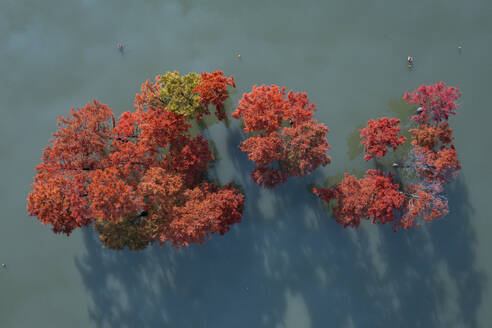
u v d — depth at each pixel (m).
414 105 33.50
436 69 33.88
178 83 29.31
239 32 34.56
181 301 34.59
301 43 34.34
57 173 28.81
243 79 34.38
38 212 28.16
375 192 28.78
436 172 29.98
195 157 29.61
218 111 31.50
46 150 29.09
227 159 34.03
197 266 34.50
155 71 34.78
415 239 33.84
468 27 33.88
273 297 34.25
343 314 34.09
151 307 34.72
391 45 34.09
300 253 34.06
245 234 34.25
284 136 28.62
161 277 34.66
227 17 34.59
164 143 29.56
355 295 34.06
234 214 30.58
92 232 34.66
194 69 34.59
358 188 29.09
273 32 34.44
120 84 34.84
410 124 33.53
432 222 33.75
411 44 34.03
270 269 34.22
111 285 34.84
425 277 33.88
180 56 34.72
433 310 33.88
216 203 29.53
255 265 34.28
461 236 33.72
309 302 34.12
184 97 29.41
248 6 34.53
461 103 33.75
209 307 34.47
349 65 34.12
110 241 30.91
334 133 33.81
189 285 34.56
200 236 29.03
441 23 33.97
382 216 29.23
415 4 34.06
